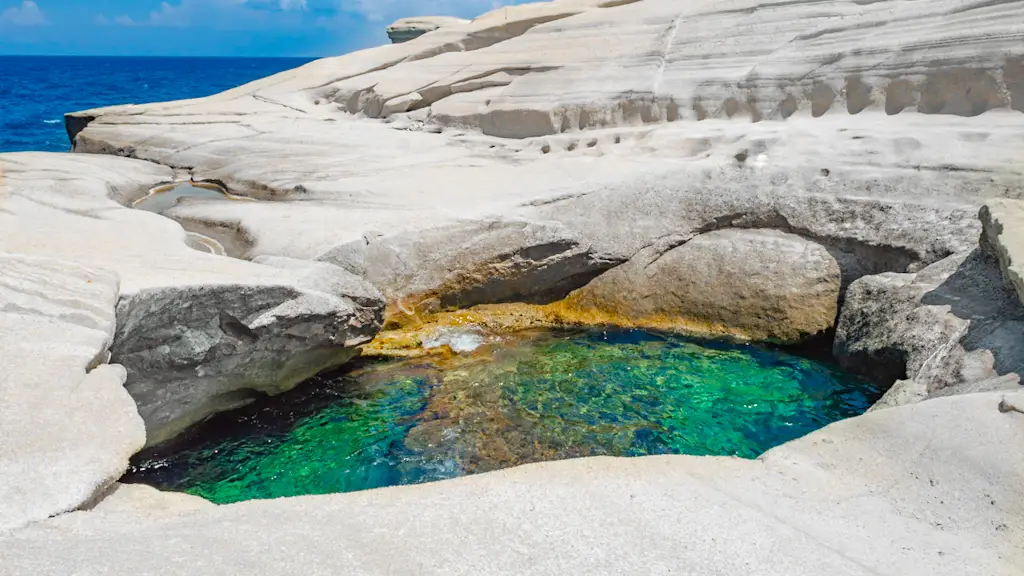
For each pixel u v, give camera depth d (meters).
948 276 8.23
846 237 9.85
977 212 9.15
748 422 7.96
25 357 5.55
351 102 19.69
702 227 10.73
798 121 12.69
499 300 10.51
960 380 6.62
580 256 10.47
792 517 4.54
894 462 5.10
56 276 6.72
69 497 4.38
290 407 8.29
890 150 10.66
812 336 9.69
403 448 7.51
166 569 3.74
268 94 20.88
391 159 14.27
